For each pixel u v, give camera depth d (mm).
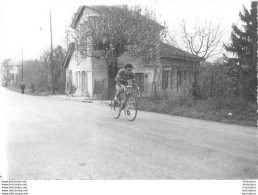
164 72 21594
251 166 5207
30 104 17578
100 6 23094
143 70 26656
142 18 22828
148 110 13898
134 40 22469
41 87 39844
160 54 23781
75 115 11969
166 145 6746
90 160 5586
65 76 36781
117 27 22203
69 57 32469
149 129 8734
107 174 4836
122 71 10703
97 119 10812
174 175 4785
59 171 4977
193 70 15531
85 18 24188
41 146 6609
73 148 6449
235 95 13117
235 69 14055
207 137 7633
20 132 8156
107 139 7348
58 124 9625
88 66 27406
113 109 11125
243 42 14617
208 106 12391
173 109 13070
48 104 17828
